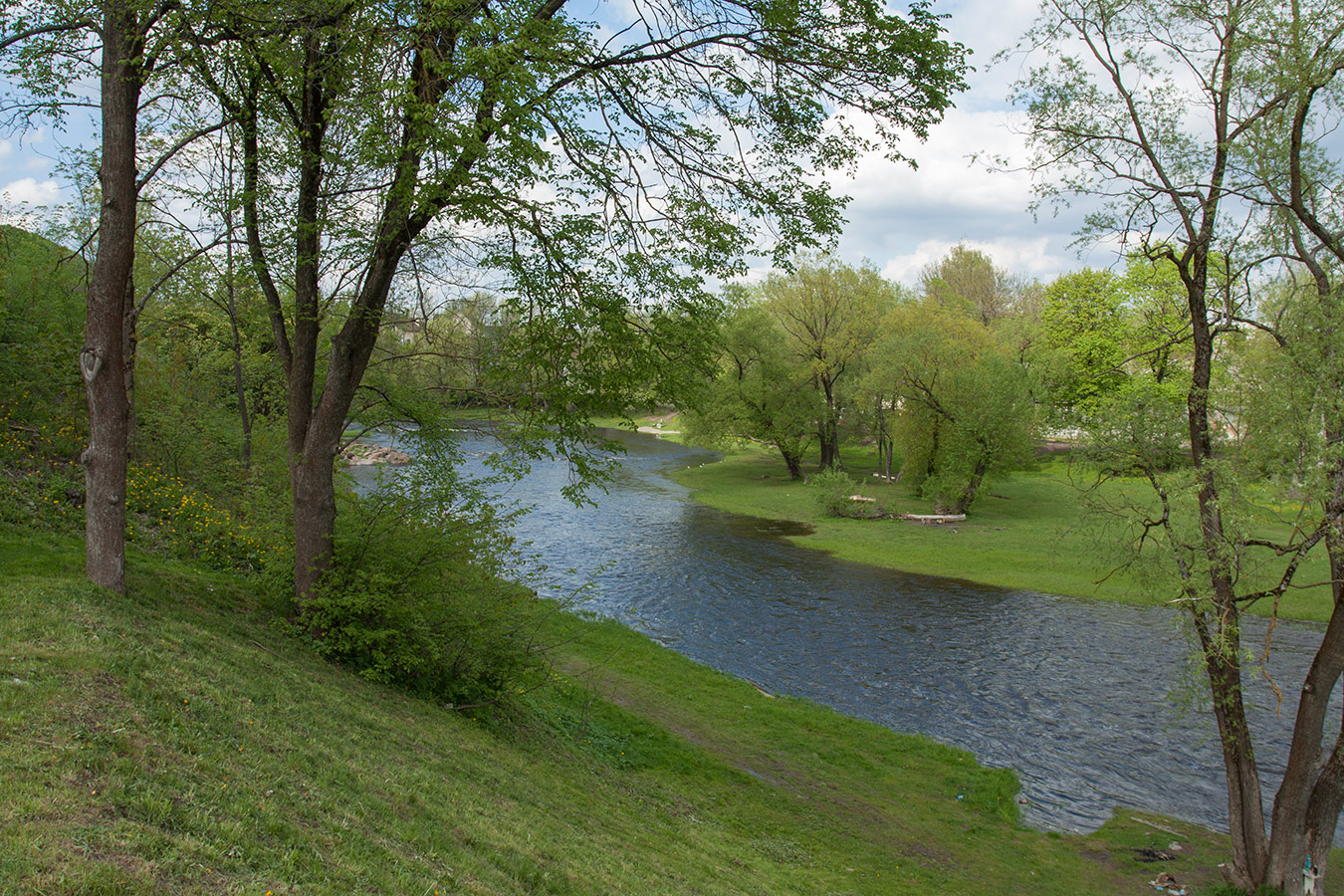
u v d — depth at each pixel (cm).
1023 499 4750
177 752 597
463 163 955
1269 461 1124
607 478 1318
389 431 1436
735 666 2136
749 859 1099
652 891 786
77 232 1603
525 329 1199
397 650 1174
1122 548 1287
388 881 544
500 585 1376
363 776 732
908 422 4553
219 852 484
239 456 2102
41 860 407
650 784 1324
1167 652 2277
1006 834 1345
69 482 1409
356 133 990
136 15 917
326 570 1190
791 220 1229
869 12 1038
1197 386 1205
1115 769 1619
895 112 1127
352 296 1170
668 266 1216
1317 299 1095
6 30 990
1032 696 1967
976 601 2767
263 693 830
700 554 3400
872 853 1229
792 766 1524
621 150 1164
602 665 1931
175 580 1199
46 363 1608
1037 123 1283
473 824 746
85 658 689
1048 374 4394
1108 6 1180
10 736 528
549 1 1049
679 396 1295
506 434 1327
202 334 2259
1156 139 1224
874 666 2156
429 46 940
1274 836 1171
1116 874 1237
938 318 4838
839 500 4288
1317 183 1143
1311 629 2462
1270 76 1101
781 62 1110
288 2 925
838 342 5172
